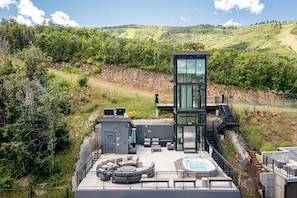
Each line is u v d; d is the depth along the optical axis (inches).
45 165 829.2
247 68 1569.9
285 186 824.3
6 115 891.4
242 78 1545.3
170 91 1476.4
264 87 1546.5
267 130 1106.1
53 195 773.9
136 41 1941.4
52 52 1736.0
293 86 1515.7
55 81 1234.6
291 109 1242.0
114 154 963.3
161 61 1637.6
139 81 1551.4
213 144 1023.6
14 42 1736.0
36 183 810.2
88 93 1253.1
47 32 1941.4
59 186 804.6
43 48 1763.0
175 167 799.7
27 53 1106.7
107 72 1611.7
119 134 968.3
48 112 877.8
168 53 1674.5
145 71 1604.3
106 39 1910.7
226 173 726.5
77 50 1772.9
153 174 725.9
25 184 807.1
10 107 872.9
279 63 1574.8
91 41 1815.9
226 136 1076.5
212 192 626.2
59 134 908.6
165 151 1005.2
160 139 1116.5
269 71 1563.7
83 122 1040.8
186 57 983.0
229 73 1590.8
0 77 960.3
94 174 751.1
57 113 917.2
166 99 1333.7
